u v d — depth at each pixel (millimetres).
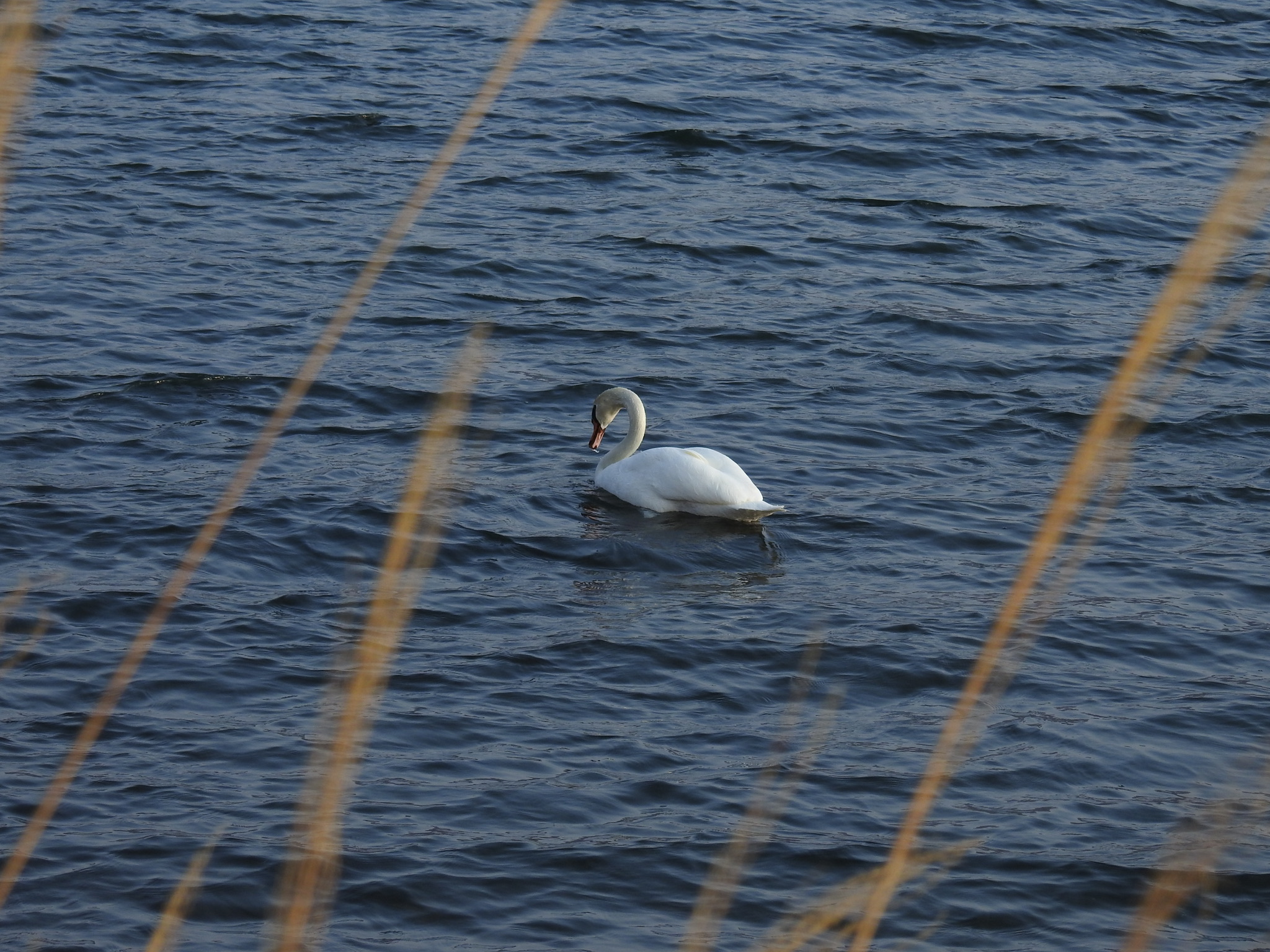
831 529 16609
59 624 13344
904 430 19406
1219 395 20672
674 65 35625
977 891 10242
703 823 10930
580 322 22375
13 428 17516
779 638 14000
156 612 3820
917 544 16297
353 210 26125
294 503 16109
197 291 22312
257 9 37000
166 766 11320
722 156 30344
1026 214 28250
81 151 27609
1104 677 13438
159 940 4137
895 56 37531
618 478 17047
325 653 13219
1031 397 20547
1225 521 17000
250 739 11766
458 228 25625
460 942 9508
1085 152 31875
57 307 21234
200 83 31906
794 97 34031
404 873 10109
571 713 12508
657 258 25062
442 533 15773
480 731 12117
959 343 22328
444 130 30344
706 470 16609
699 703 12805
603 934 9641
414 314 22156
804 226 27031
